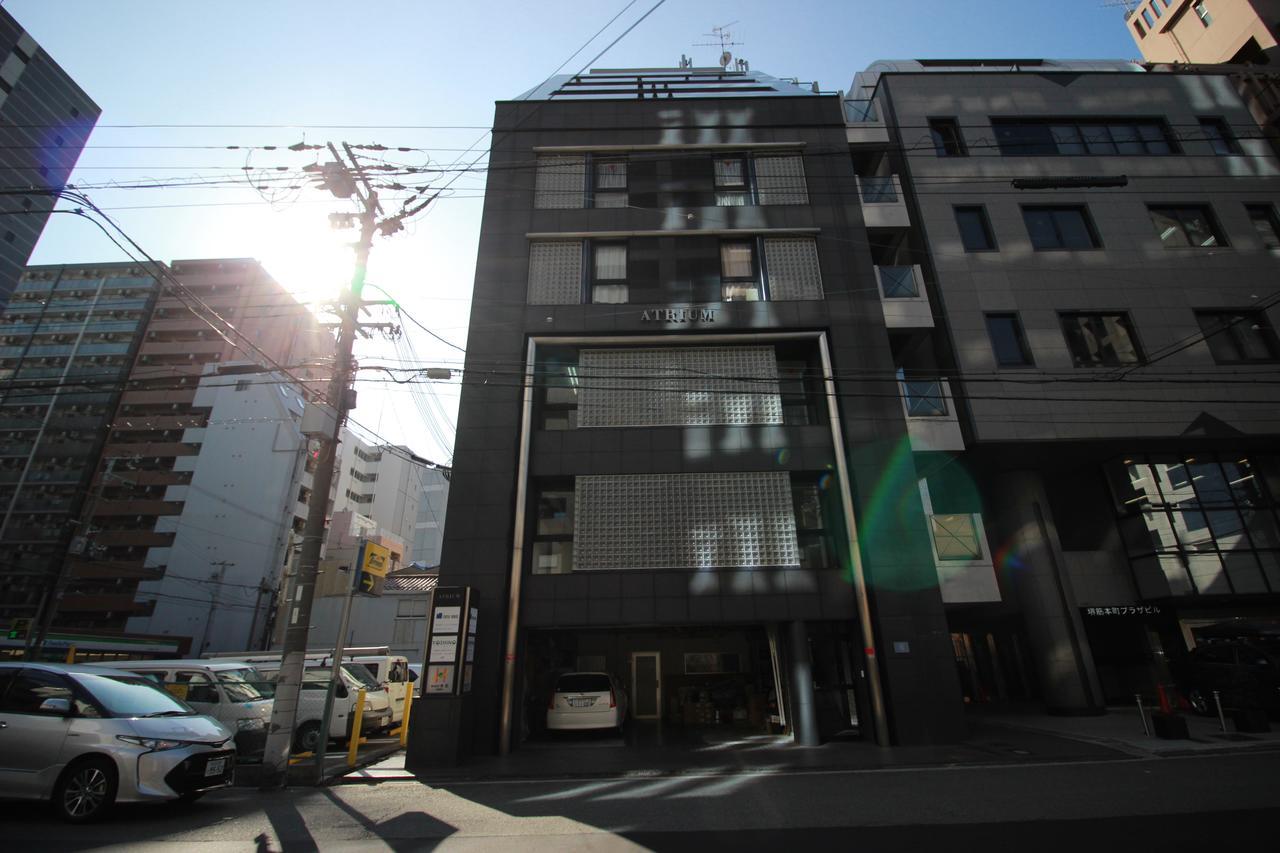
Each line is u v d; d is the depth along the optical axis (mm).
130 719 7406
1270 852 5188
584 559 14164
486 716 12531
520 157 18094
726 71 23469
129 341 55781
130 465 51719
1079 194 18531
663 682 18438
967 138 19250
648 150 18266
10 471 51562
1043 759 10242
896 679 13039
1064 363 16453
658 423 15477
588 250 17188
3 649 29938
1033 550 17031
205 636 44906
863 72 22625
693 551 14211
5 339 56906
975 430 15758
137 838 6391
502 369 15688
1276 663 12945
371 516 66438
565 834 6543
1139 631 18047
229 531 48406
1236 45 30156
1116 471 17828
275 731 9609
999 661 21344
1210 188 18938
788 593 13844
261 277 57344
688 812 7383
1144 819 6324
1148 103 20141
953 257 17484
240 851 5988
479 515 14156
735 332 16156
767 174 18141
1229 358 16781
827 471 14977
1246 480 17266
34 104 40906
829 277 16797
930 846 5727
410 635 37312
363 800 8453
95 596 46594
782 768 10211
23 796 6984
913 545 14086
